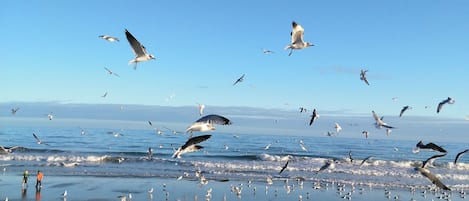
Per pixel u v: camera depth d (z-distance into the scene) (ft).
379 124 54.39
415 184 134.41
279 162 185.68
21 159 162.81
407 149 345.10
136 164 162.71
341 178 142.92
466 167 186.91
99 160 168.86
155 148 260.42
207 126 28.50
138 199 99.45
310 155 247.09
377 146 380.37
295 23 46.26
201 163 167.32
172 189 113.29
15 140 304.50
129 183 120.67
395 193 117.80
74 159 167.53
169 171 147.54
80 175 131.44
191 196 104.78
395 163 188.24
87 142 302.04
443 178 152.56
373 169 166.71
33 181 118.32
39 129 524.93
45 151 199.82
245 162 179.73
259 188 119.34
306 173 152.66
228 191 112.88
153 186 116.98
